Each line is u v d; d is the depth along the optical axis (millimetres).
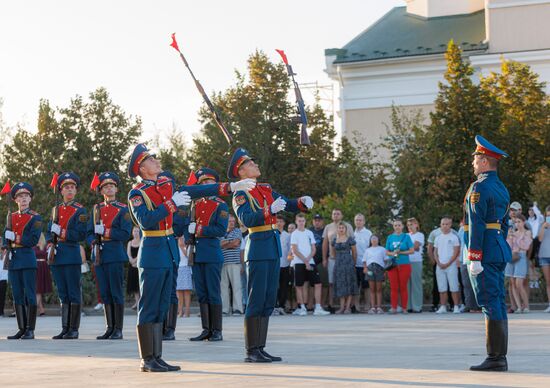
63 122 31000
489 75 34594
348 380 7914
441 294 20156
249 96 32812
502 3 34875
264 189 10062
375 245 20562
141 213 9031
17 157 30375
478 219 8750
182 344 12500
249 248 9922
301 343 12094
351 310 20938
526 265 19312
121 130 31641
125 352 11484
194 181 13578
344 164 29375
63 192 14531
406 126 34656
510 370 8617
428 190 27000
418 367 8945
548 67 34406
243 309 20938
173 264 9391
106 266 13891
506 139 28750
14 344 13203
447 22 37438
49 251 14258
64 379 8539
